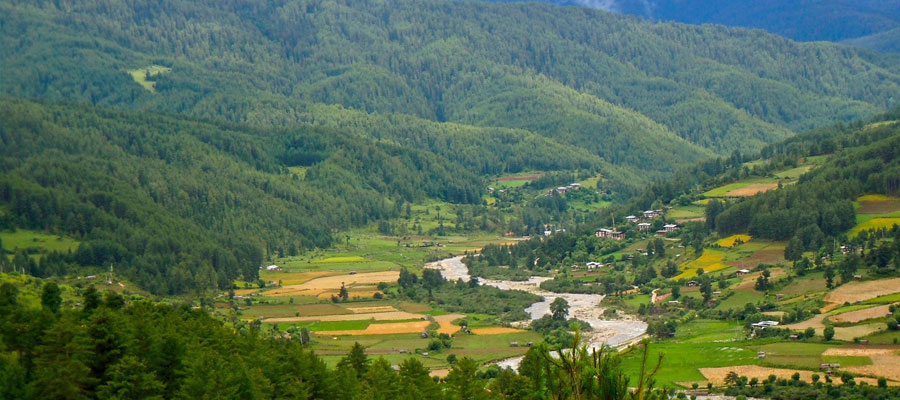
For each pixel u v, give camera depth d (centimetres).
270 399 15200
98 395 13938
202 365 14500
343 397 16175
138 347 15038
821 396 18550
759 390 19550
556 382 7362
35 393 13512
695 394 19675
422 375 17275
